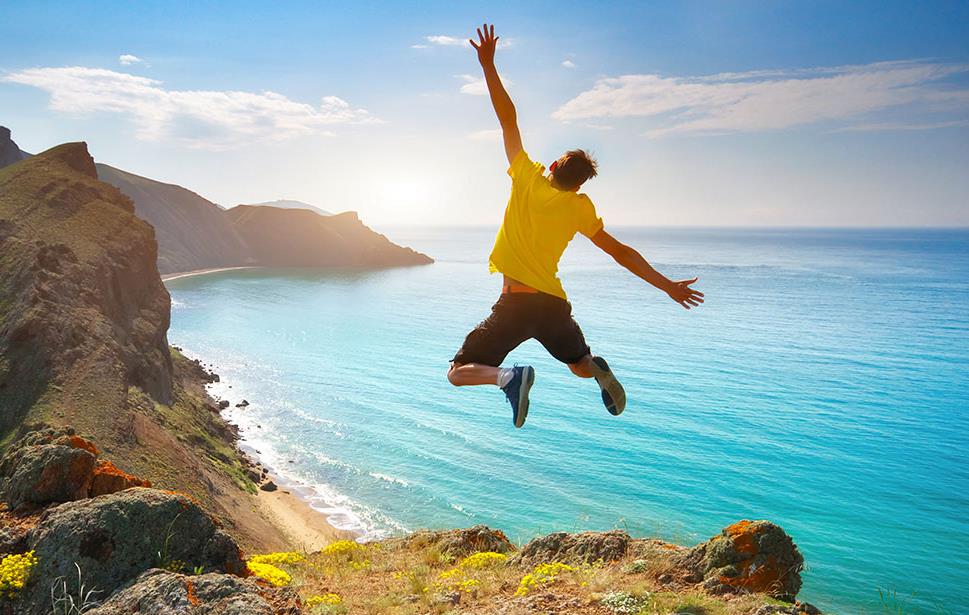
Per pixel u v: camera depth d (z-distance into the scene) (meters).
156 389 50.41
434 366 84.44
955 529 39.56
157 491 5.92
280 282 191.38
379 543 10.17
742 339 105.69
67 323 44.19
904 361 90.31
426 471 47.25
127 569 5.35
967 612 30.16
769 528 6.04
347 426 57.94
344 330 111.56
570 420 60.81
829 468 49.75
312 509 40.31
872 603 31.06
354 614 5.89
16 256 51.72
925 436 58.16
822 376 81.00
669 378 78.62
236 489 40.56
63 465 6.24
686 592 5.70
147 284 64.12
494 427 58.22
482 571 7.52
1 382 38.16
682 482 46.12
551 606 5.25
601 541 7.36
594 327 115.88
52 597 4.99
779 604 5.27
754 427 59.78
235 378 75.56
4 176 69.44
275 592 5.61
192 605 4.69
